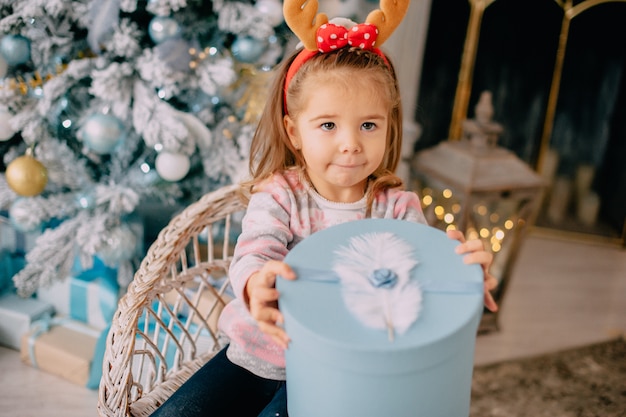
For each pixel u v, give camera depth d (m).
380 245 0.81
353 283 0.74
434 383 0.69
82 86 1.48
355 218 0.99
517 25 2.16
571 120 2.33
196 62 1.48
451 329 0.67
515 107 2.28
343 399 0.68
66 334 1.62
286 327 0.71
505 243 1.79
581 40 2.21
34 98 1.44
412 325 0.68
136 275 1.03
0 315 1.65
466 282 0.75
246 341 0.97
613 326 1.95
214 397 0.96
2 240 1.71
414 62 2.14
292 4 0.87
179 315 1.50
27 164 1.38
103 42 1.38
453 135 2.26
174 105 1.61
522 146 2.35
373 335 0.66
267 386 1.01
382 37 0.93
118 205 1.45
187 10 1.44
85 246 1.43
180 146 1.42
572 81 2.27
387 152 1.07
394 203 1.02
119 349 0.95
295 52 0.98
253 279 0.81
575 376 1.70
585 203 2.46
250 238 0.91
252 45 1.45
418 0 2.05
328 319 0.69
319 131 0.89
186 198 1.67
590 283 2.21
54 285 1.67
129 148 1.53
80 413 1.47
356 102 0.87
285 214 0.97
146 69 1.40
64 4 1.33
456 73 2.19
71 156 1.51
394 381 0.66
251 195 1.07
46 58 1.42
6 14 1.39
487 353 1.77
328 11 1.87
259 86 1.62
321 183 1.00
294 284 0.74
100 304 1.62
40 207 1.44
